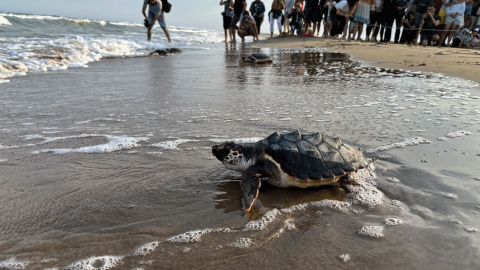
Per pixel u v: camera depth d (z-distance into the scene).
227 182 2.72
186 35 26.41
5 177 2.79
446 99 5.05
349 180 2.67
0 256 1.83
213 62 10.92
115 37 18.98
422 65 8.67
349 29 18.95
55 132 4.00
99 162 3.12
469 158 2.97
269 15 22.27
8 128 4.13
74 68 9.59
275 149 2.46
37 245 1.92
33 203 2.39
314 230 2.06
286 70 8.87
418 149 3.20
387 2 16.55
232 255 1.83
